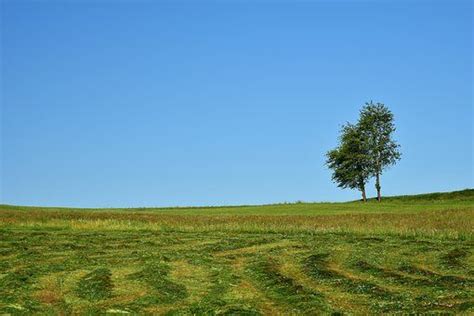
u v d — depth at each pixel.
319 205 96.62
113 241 48.38
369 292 27.75
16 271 33.19
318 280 30.92
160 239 49.69
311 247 44.41
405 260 37.75
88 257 39.16
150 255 39.66
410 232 54.22
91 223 60.28
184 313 23.59
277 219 69.00
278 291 28.09
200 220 67.25
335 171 126.69
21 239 49.19
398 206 89.50
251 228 58.31
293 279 31.55
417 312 23.50
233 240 48.94
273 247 44.62
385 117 125.31
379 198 123.12
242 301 26.05
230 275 32.34
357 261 36.25
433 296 26.86
